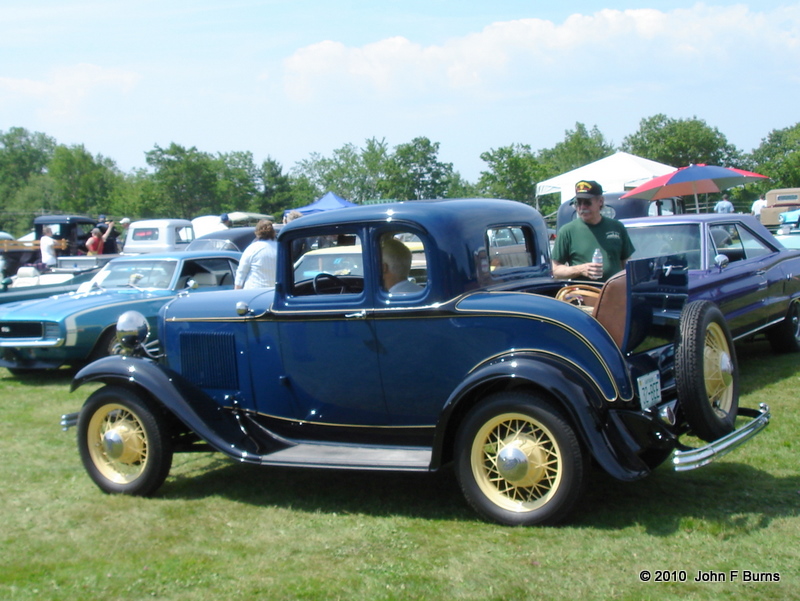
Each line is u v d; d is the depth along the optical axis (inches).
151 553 149.4
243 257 330.3
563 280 200.7
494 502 154.5
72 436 246.8
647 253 288.0
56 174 3479.3
